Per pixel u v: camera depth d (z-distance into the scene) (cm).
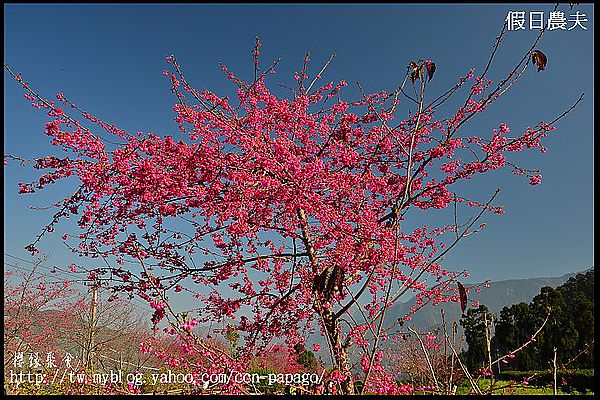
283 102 480
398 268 420
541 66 301
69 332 955
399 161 485
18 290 945
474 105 443
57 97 409
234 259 475
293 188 402
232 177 411
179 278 466
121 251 465
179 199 431
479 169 465
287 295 457
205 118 445
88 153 401
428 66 271
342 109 502
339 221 414
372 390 323
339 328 379
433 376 314
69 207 439
